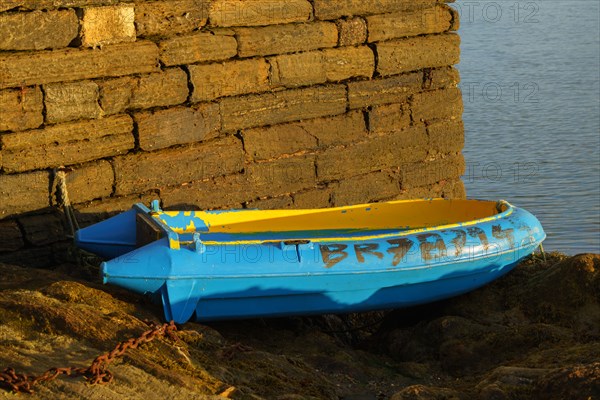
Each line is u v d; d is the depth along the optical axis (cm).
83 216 1174
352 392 951
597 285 1095
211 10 1235
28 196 1134
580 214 2370
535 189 2616
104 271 959
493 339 1047
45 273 1080
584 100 3872
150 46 1189
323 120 1345
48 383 818
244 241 1020
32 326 924
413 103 1424
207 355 934
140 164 1201
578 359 966
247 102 1273
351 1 1348
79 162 1162
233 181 1280
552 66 4834
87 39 1141
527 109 3725
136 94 1183
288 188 1328
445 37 1448
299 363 977
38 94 1118
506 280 1177
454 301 1149
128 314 976
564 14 7150
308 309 1039
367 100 1380
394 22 1390
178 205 1238
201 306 998
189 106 1232
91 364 852
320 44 1328
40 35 1111
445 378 1024
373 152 1396
